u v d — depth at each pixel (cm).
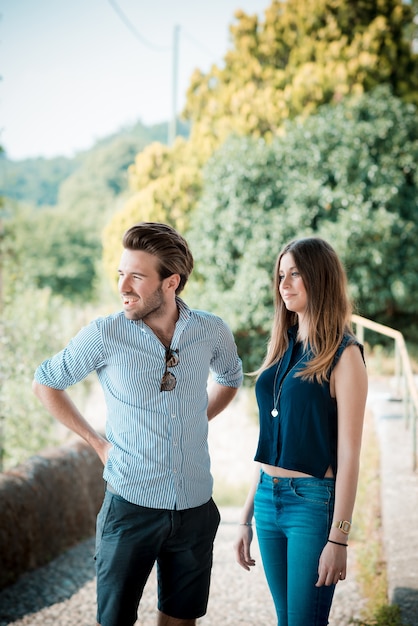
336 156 1062
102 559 223
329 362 218
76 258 3334
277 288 240
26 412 735
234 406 1039
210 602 393
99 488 583
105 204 3788
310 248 229
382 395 703
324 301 224
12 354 718
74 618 390
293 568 217
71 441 578
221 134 1284
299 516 218
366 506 495
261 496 231
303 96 1204
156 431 219
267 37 1306
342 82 1188
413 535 371
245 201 1095
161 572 232
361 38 1216
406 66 1241
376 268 1060
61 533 510
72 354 222
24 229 3266
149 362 218
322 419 219
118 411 222
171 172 1356
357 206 1057
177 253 221
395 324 1155
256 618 370
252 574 437
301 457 219
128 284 218
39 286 3198
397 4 1227
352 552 446
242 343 1127
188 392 223
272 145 1096
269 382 234
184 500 221
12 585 437
